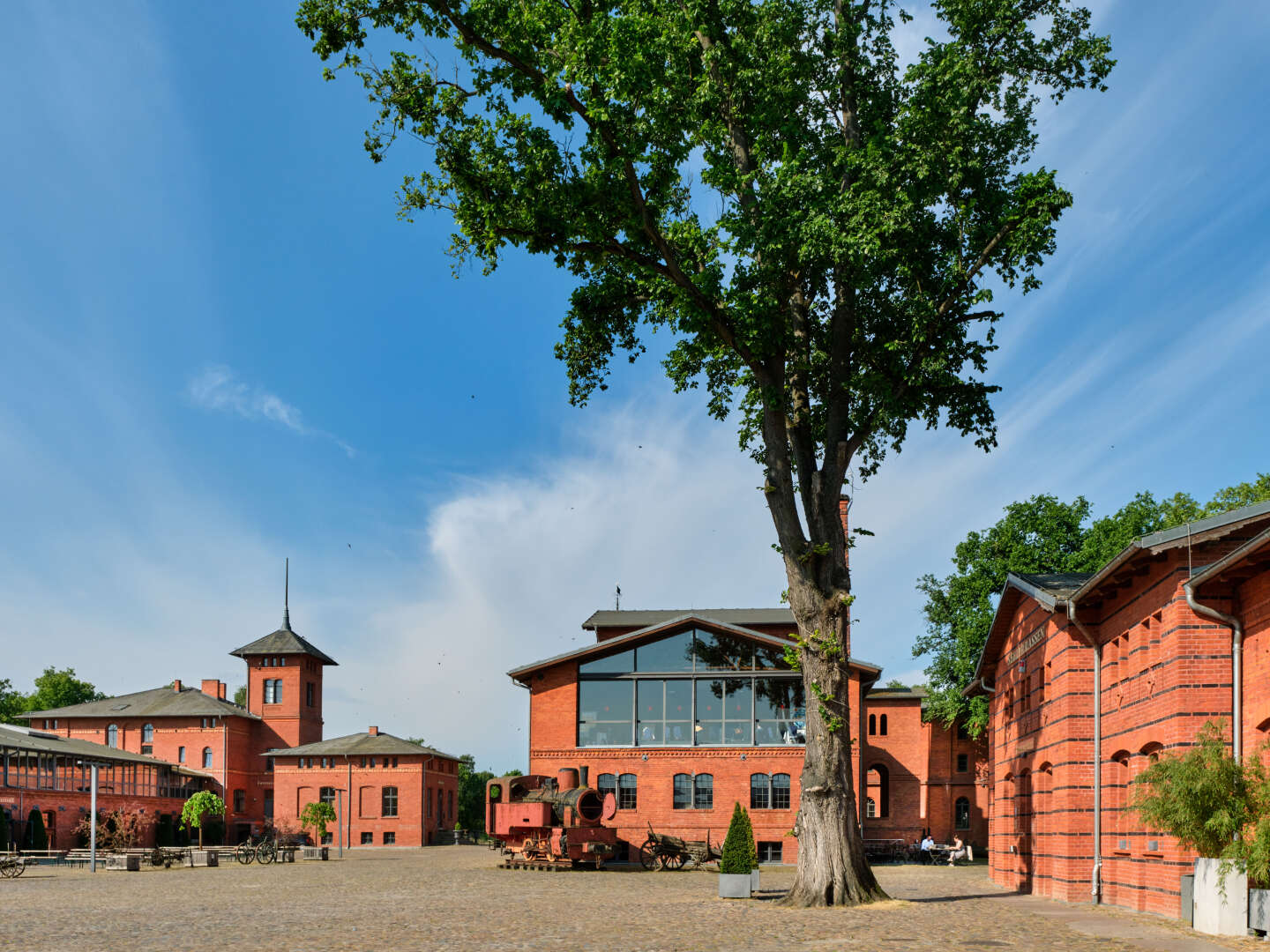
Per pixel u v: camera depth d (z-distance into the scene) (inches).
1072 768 944.9
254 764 3292.3
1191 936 650.2
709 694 1877.5
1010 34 877.2
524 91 849.5
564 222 867.4
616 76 781.3
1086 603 935.0
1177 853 759.7
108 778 2652.6
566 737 1876.2
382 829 2854.3
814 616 922.1
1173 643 748.6
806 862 903.1
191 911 906.7
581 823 1582.2
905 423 1056.2
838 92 977.5
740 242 853.8
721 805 1831.9
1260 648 696.4
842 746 910.4
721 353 1016.9
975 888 1198.9
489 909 896.3
